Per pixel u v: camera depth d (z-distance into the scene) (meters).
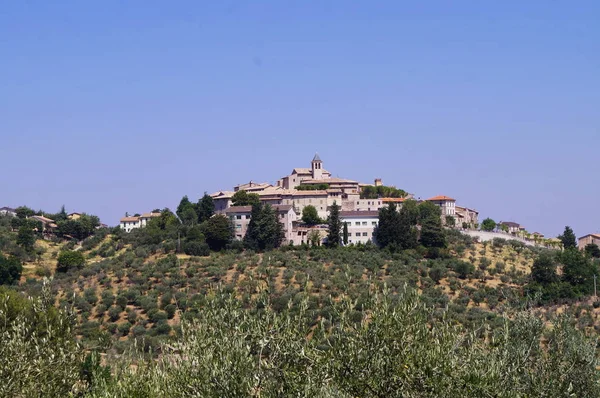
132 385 42.78
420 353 37.09
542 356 44.78
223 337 39.69
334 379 37.50
